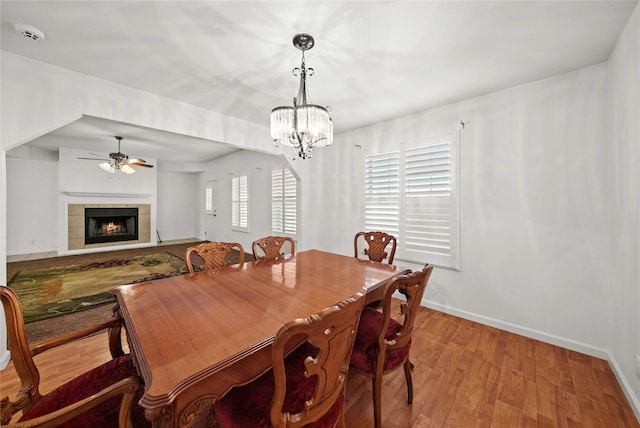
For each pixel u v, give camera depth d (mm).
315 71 2219
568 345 2207
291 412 994
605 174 2047
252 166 5949
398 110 3059
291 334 786
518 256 2461
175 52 1949
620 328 1805
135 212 6863
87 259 5422
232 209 6633
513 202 2479
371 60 2045
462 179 2789
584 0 1438
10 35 1731
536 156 2355
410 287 1360
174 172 8211
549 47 1871
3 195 1921
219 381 890
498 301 2578
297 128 1894
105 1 1446
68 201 5918
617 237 1859
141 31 1715
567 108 2207
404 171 3234
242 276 1904
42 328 2465
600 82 2062
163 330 1101
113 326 1380
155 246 7035
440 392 1698
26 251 5879
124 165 5168
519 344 2277
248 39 1797
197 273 1981
